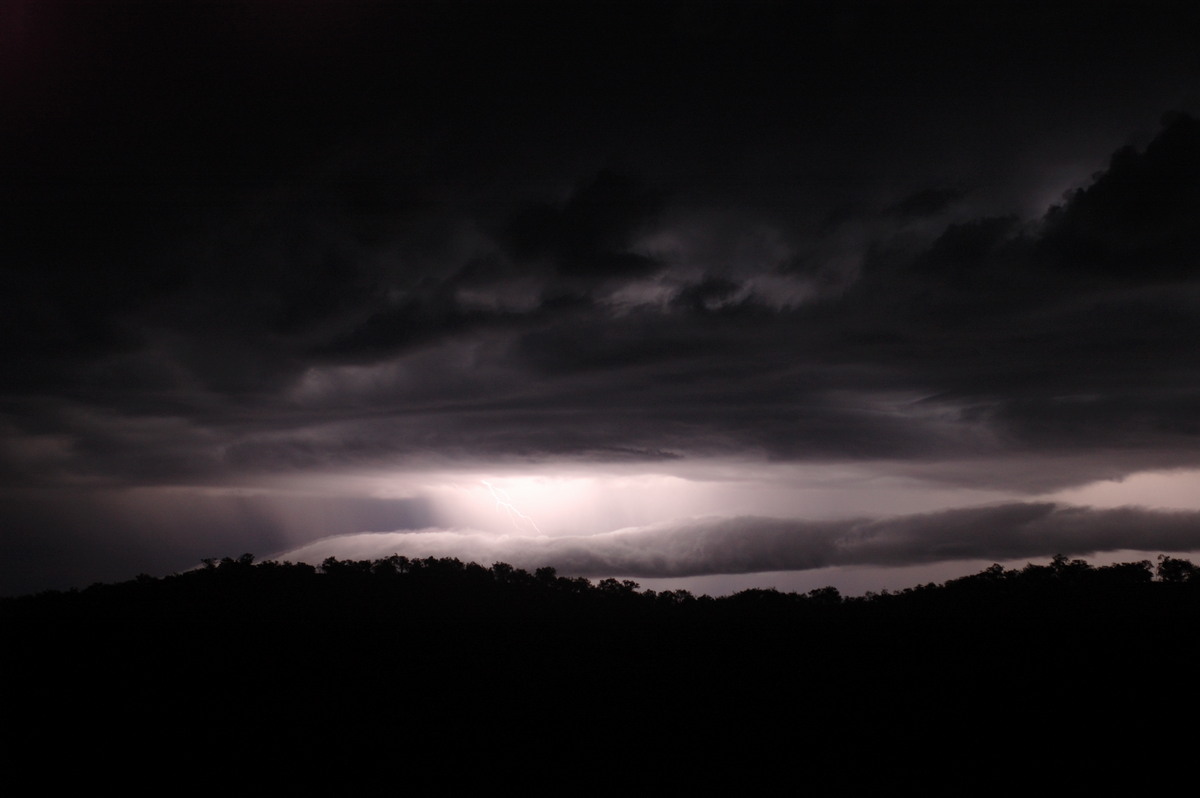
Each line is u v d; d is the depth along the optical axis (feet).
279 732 139.74
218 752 135.03
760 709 140.36
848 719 135.13
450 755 135.03
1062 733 124.88
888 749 127.75
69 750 134.72
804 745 130.93
